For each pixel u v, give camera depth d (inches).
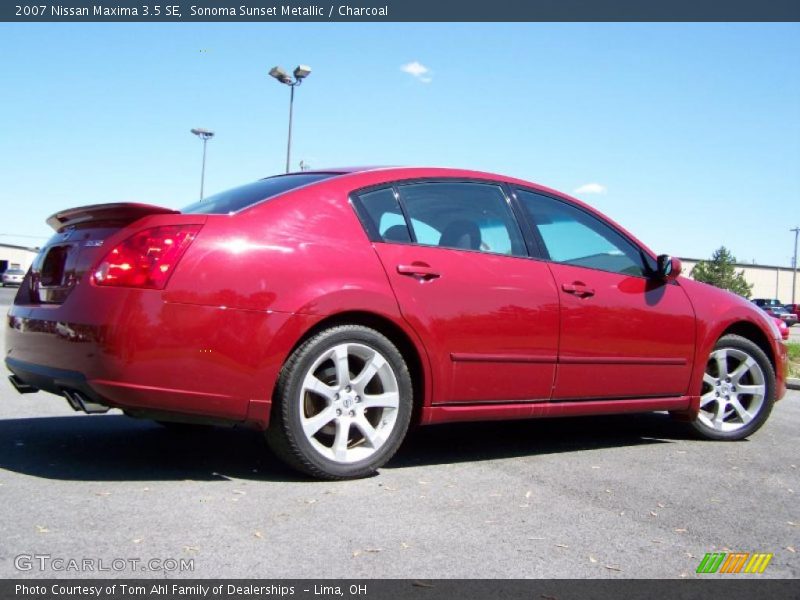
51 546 97.1
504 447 173.8
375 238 143.0
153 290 119.9
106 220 130.0
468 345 149.1
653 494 136.8
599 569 99.0
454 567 97.1
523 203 170.1
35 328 131.6
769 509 130.3
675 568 100.8
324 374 135.1
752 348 197.6
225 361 123.5
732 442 193.6
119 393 118.8
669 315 182.2
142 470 136.3
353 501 123.0
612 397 173.6
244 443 163.2
